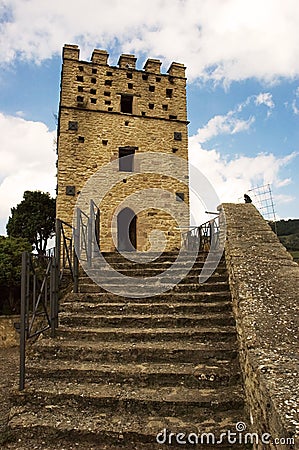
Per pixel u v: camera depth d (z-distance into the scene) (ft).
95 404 10.76
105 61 48.65
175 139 48.98
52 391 11.10
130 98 49.60
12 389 11.34
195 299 16.84
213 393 10.84
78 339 14.34
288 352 8.44
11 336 35.22
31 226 73.31
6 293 43.75
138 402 10.55
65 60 46.88
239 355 12.04
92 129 46.01
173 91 50.83
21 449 9.45
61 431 9.75
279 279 12.85
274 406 6.50
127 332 14.17
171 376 11.58
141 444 9.41
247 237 17.44
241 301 11.39
